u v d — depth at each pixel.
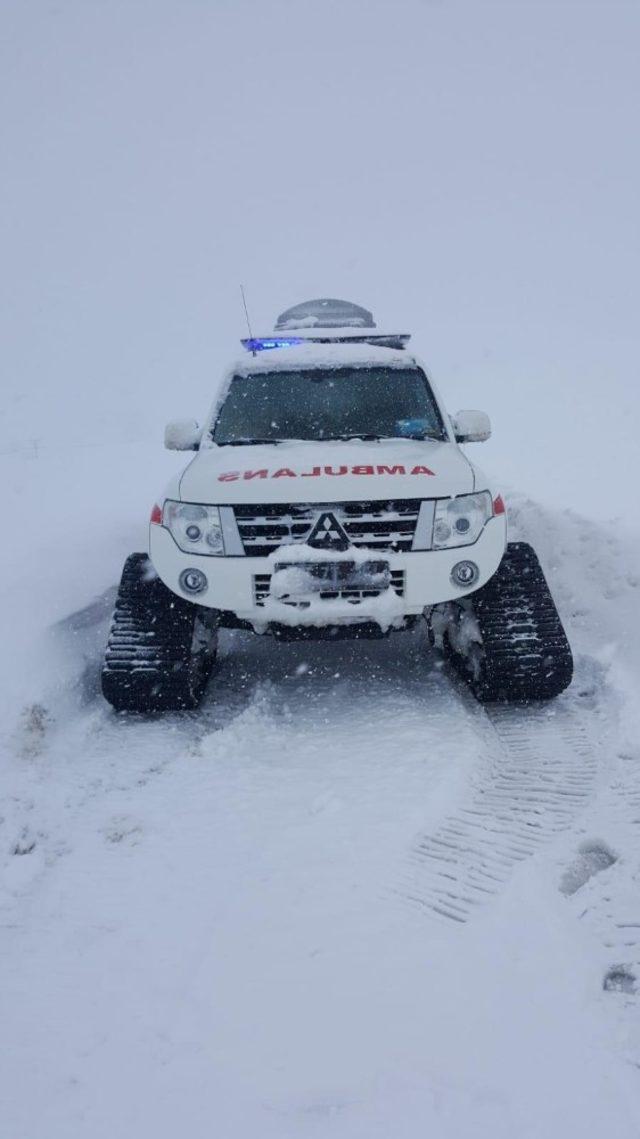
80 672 4.70
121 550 6.35
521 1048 2.06
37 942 2.62
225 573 4.19
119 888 2.91
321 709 4.50
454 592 4.21
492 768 3.77
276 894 2.82
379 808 3.38
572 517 6.39
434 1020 2.18
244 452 4.80
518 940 2.48
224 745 4.06
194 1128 1.88
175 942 2.58
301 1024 2.19
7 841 3.23
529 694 4.31
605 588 5.55
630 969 2.32
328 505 4.17
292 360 5.59
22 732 4.05
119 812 3.47
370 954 2.46
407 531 4.20
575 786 3.53
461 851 3.05
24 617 4.97
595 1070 1.98
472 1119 1.86
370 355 5.64
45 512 9.43
